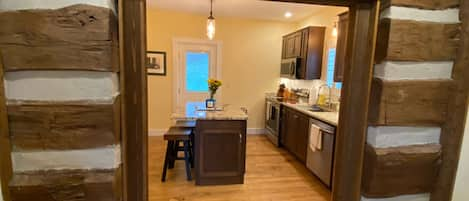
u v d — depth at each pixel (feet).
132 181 4.17
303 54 14.25
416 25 4.18
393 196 4.67
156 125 16.78
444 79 4.46
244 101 17.98
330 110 12.12
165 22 15.93
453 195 4.57
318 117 10.48
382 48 4.24
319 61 13.99
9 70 3.37
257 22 17.30
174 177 10.55
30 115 3.49
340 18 10.52
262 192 9.46
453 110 4.43
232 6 13.96
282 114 14.84
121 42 3.75
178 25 16.14
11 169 3.55
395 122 4.40
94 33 3.39
